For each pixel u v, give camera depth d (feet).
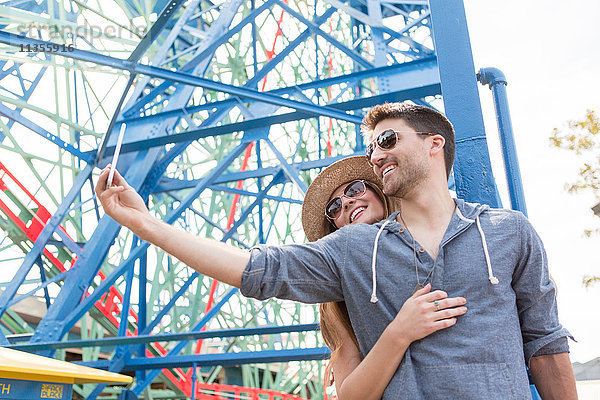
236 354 28.84
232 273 5.16
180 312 49.03
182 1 19.86
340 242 5.48
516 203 9.45
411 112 5.58
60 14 29.19
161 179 35.14
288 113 24.84
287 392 62.23
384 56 25.29
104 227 26.45
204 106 27.14
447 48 8.57
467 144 8.03
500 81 10.26
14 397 6.83
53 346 22.63
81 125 37.93
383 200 7.56
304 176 52.80
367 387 4.96
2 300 24.36
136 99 27.81
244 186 51.49
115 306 42.91
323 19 34.37
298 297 5.36
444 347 4.70
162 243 5.18
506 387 4.52
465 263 4.91
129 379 8.62
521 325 5.21
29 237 33.78
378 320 5.15
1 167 33.19
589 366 60.95
